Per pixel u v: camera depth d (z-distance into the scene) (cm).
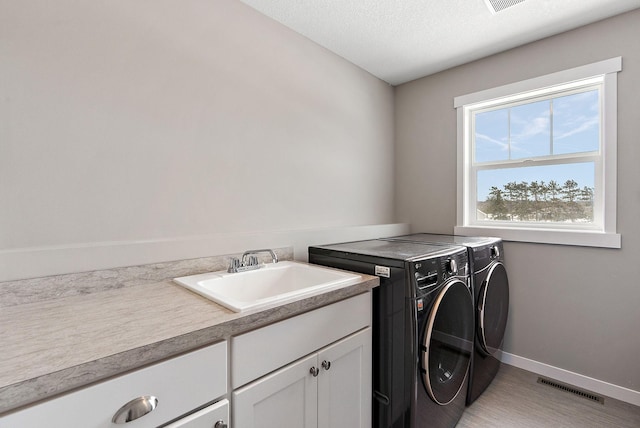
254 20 179
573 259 205
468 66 249
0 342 75
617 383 190
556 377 212
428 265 143
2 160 106
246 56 175
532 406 183
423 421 138
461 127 254
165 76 144
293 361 109
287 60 197
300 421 111
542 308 218
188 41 151
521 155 235
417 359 133
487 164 250
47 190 114
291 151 201
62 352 70
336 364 126
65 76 118
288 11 182
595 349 198
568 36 204
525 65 221
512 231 228
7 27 107
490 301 194
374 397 147
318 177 220
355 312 134
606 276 194
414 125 283
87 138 123
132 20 134
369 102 265
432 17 188
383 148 281
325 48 224
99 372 67
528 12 184
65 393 64
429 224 275
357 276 143
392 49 227
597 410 179
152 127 140
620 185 188
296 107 204
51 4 115
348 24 195
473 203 258
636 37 182
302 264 172
